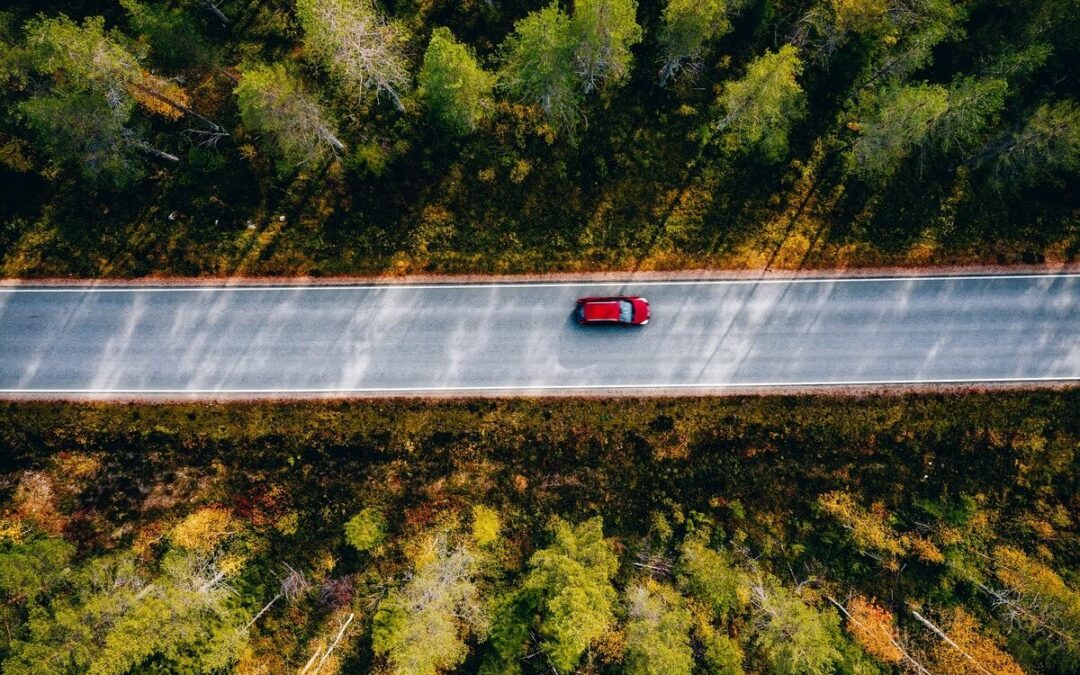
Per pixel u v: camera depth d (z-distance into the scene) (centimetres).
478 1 4753
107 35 4444
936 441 4691
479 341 4759
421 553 4622
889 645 4366
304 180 4719
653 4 4741
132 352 4722
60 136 4081
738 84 4159
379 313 4747
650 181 4750
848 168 4625
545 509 4712
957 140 4562
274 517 4666
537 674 4534
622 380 4747
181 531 4512
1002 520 4669
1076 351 4716
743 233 4753
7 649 4047
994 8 4559
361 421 4700
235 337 4744
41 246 4712
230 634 4366
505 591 4622
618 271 4750
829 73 4728
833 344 4753
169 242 4722
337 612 4669
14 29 4456
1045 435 4681
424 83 4219
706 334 4759
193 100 4688
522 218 4741
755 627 4353
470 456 4712
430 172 4731
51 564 4328
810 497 4703
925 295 4753
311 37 3984
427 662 4106
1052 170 4684
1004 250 4747
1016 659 4434
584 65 4262
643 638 4147
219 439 4672
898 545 4609
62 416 4659
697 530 4656
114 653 3912
